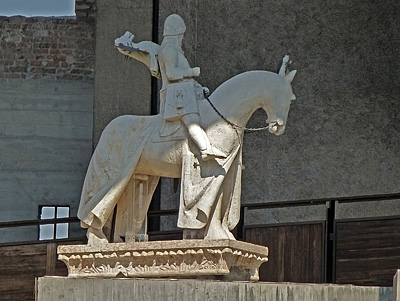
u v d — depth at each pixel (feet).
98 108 129.39
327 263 118.83
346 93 135.33
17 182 138.51
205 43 135.33
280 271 120.16
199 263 95.04
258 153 134.51
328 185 133.90
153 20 130.00
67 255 98.68
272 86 98.22
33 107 139.44
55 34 140.15
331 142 134.51
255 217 133.49
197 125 96.89
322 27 136.26
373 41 135.95
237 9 135.95
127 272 97.09
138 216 100.58
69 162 138.82
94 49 139.64
